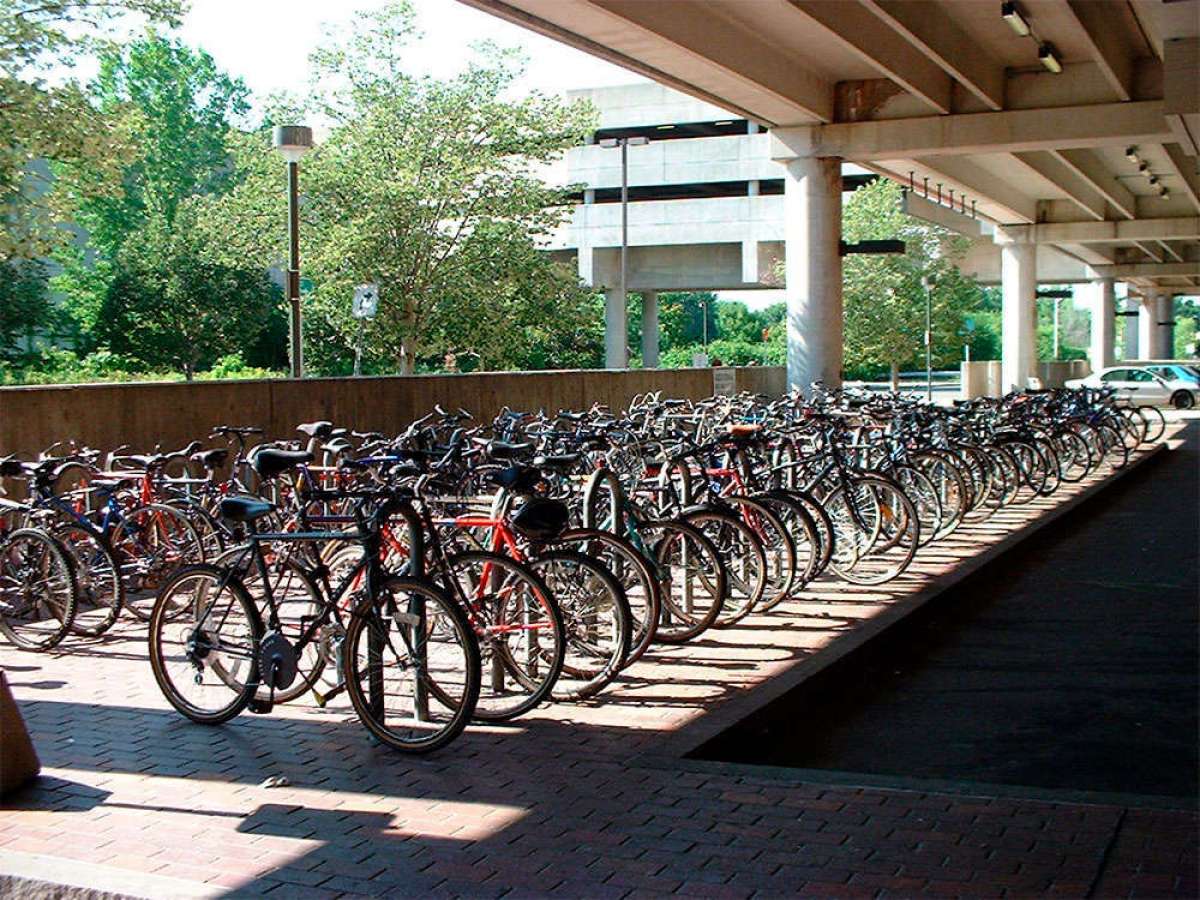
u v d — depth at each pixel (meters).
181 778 5.29
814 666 7.02
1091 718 6.66
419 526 5.92
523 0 14.98
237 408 12.68
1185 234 38.34
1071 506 14.65
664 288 56.34
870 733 6.41
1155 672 7.61
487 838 4.54
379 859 4.38
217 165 58.09
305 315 32.47
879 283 46.06
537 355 49.72
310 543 6.21
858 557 9.61
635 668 7.04
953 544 11.72
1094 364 58.59
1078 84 22.02
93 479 8.92
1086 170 30.28
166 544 8.72
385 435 15.08
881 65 19.16
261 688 6.29
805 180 23.73
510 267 30.55
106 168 20.73
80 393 10.92
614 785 5.07
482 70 30.22
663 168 56.00
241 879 4.25
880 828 4.53
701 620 7.55
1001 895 3.96
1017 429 15.90
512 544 6.54
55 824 4.79
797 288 24.00
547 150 30.80
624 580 7.23
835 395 16.19
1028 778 5.70
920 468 11.77
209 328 44.03
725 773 5.20
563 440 9.48
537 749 5.57
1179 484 18.38
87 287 46.28
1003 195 35.53
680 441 10.18
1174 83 15.43
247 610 6.03
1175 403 38.31
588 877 4.18
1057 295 60.56
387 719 5.91
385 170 29.77
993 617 9.26
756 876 4.15
